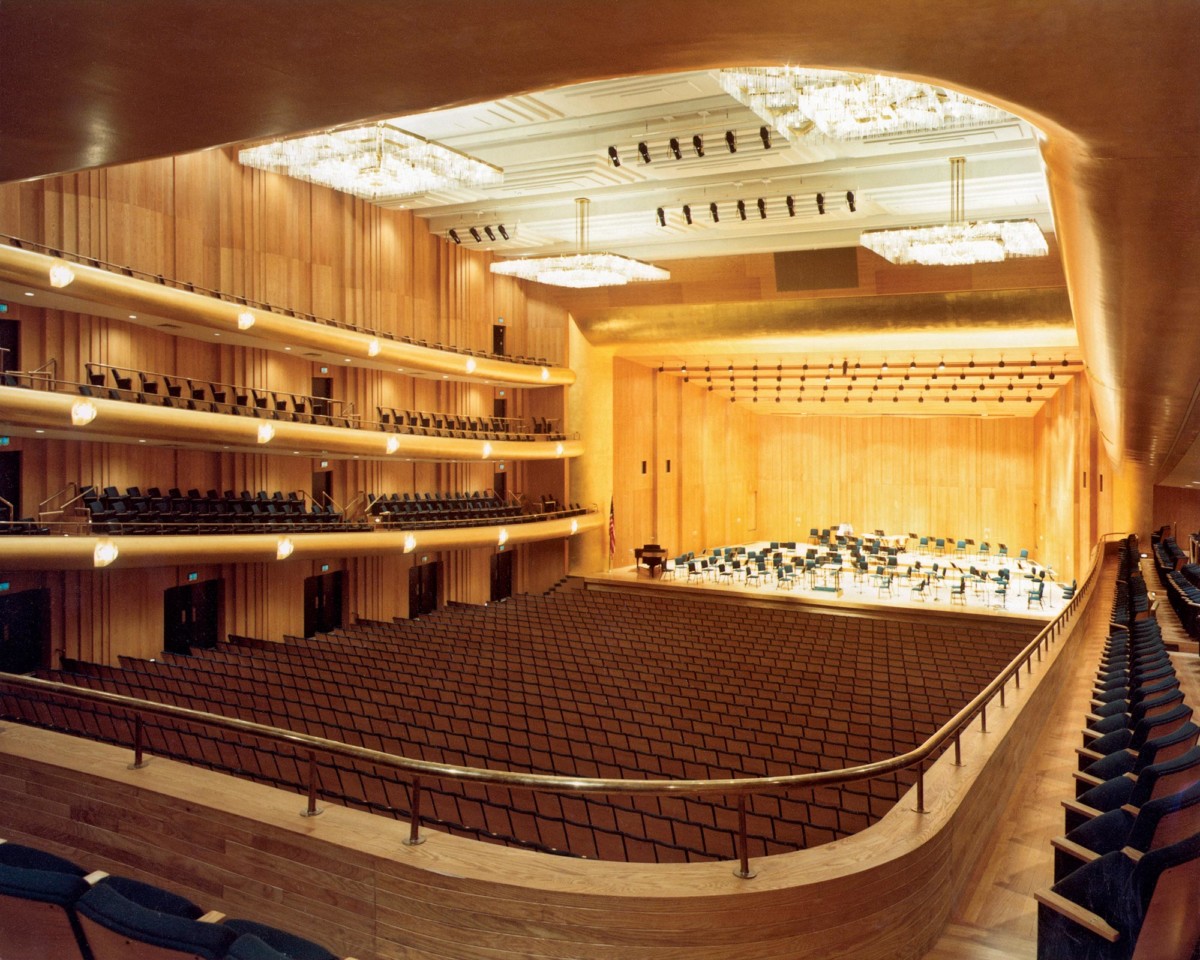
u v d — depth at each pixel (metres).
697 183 18.69
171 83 3.81
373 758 4.30
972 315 21.03
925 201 18.56
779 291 22.69
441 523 21.52
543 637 18.36
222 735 9.97
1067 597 22.33
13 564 13.23
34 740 5.56
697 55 3.51
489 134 16.62
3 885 2.90
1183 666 10.45
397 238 22.36
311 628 21.22
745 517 34.25
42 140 4.50
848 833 7.50
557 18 3.21
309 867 4.30
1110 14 3.04
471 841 4.26
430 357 21.23
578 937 3.82
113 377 16.11
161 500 16.16
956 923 4.58
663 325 24.56
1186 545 30.09
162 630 17.39
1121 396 13.69
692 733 10.86
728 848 7.93
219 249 17.92
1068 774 7.01
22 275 12.79
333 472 21.38
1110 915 3.13
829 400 31.36
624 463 28.12
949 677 15.73
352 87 3.86
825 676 15.28
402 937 4.08
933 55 3.42
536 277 20.84
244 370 18.84
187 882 4.67
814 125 13.08
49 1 3.10
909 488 32.84
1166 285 7.17
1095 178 4.91
